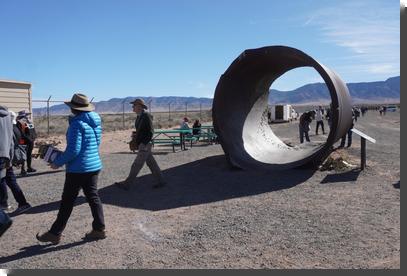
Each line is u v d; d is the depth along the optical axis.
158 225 7.20
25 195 9.76
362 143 11.51
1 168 7.55
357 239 6.20
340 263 5.35
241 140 13.45
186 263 5.52
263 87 15.76
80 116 6.36
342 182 10.20
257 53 12.47
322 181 10.37
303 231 6.63
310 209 7.91
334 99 11.13
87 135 6.33
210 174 11.96
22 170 12.84
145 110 10.14
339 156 12.20
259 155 13.30
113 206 8.56
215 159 14.51
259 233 6.61
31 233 6.95
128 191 9.96
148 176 11.84
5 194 8.37
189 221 7.39
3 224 6.02
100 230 6.50
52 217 7.88
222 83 12.80
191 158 15.34
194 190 9.93
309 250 5.83
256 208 8.12
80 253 5.98
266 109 17.11
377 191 9.21
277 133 31.30
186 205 8.54
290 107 63.22
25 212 8.28
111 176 11.97
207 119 60.00
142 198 9.23
